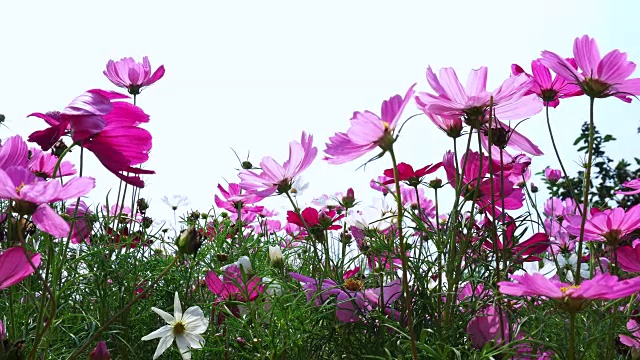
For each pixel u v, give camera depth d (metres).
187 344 0.65
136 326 0.78
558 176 1.12
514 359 0.58
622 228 0.55
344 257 0.83
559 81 0.64
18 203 0.44
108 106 0.53
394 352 0.62
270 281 0.69
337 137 0.53
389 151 0.50
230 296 0.71
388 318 0.64
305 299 0.70
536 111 0.57
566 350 0.55
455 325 0.60
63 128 0.53
